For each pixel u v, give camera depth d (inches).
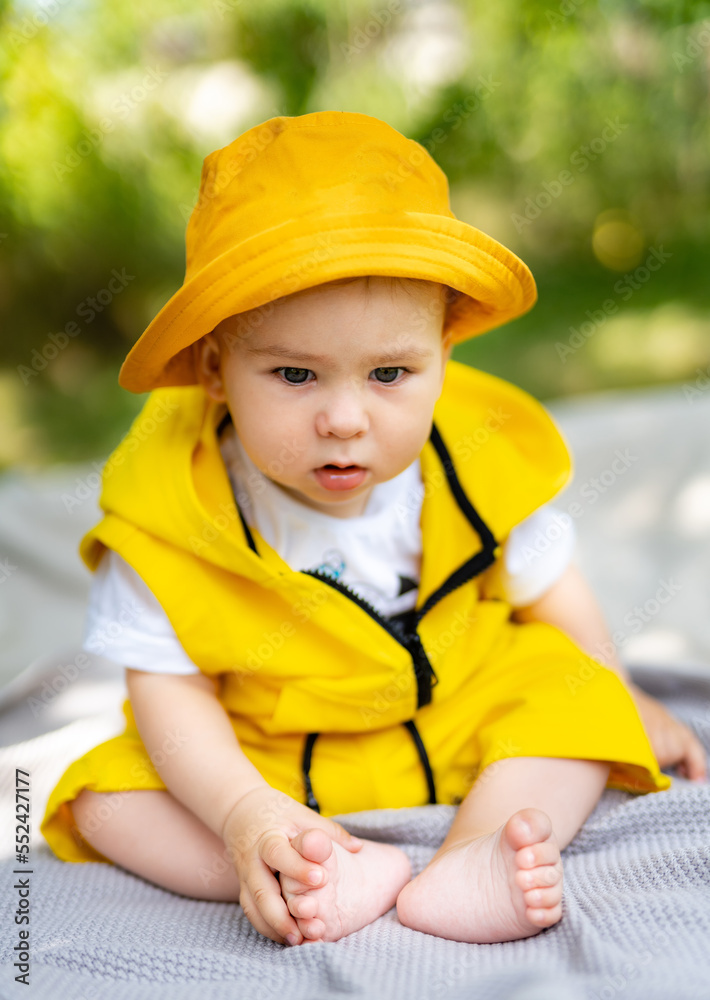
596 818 48.8
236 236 44.4
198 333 44.3
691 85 173.2
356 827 47.8
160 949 40.3
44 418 164.1
